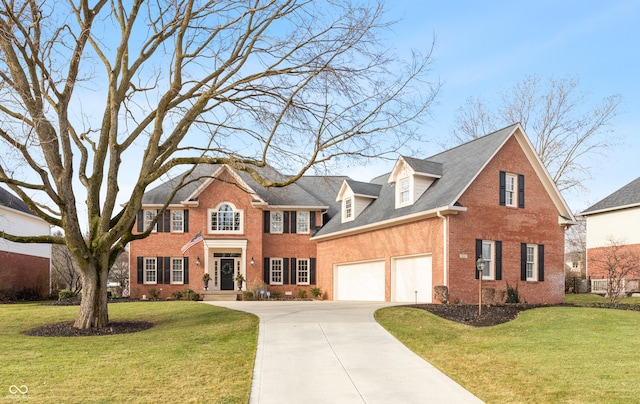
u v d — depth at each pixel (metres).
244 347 11.93
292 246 36.28
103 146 16.12
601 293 35.88
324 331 13.91
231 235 35.16
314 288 35.09
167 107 15.59
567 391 8.18
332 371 9.70
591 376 9.09
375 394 8.20
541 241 25.55
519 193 25.09
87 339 13.33
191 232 34.97
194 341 12.81
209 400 7.76
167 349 11.73
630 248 35.00
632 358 10.68
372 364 10.27
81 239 15.12
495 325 15.81
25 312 19.61
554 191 26.06
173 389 8.34
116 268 65.88
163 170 15.41
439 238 23.06
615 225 36.47
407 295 25.48
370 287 28.91
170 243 34.97
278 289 35.66
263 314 17.31
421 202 25.02
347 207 32.25
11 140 13.49
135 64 15.88
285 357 10.86
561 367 9.88
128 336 13.83
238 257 36.25
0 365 9.90
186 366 9.98
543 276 25.34
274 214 36.47
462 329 14.91
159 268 34.75
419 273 24.66
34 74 14.28
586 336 13.56
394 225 26.55
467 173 23.92
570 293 37.03
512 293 23.75
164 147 15.87
